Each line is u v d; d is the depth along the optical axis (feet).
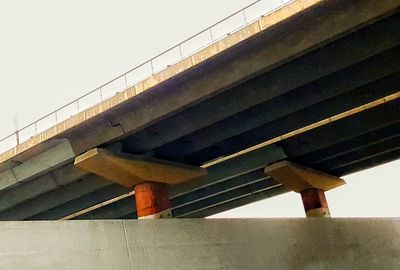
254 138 81.20
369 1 50.57
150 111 69.41
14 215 105.19
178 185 93.76
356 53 57.93
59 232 48.24
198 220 60.03
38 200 100.58
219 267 58.70
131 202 115.24
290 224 68.74
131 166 76.69
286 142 93.40
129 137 76.95
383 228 81.76
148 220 55.88
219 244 60.13
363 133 85.25
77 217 118.52
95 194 100.27
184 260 56.54
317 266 68.44
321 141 89.76
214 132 77.82
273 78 63.77
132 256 52.85
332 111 72.90
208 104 70.03
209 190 113.80
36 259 45.60
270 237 65.41
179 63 63.72
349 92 70.13
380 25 55.21
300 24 54.54
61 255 47.47
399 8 49.90
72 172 85.87
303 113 75.15
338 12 52.29
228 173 99.50
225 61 61.00
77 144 77.56
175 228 57.57
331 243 72.18
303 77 62.08
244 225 63.87
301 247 68.08
